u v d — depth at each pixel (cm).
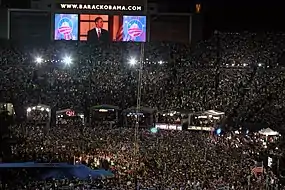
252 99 7544
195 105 7481
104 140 5275
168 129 6712
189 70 8350
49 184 3125
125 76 8200
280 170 4200
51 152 4481
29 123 6512
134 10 8556
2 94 7438
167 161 4212
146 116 6875
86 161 4212
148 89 7900
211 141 5472
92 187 3127
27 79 7975
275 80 7938
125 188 3181
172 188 3269
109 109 6938
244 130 6688
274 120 6988
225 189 3391
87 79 8088
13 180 3244
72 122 6750
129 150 4712
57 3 8500
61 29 8519
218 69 8275
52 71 8231
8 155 4309
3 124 5138
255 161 4325
